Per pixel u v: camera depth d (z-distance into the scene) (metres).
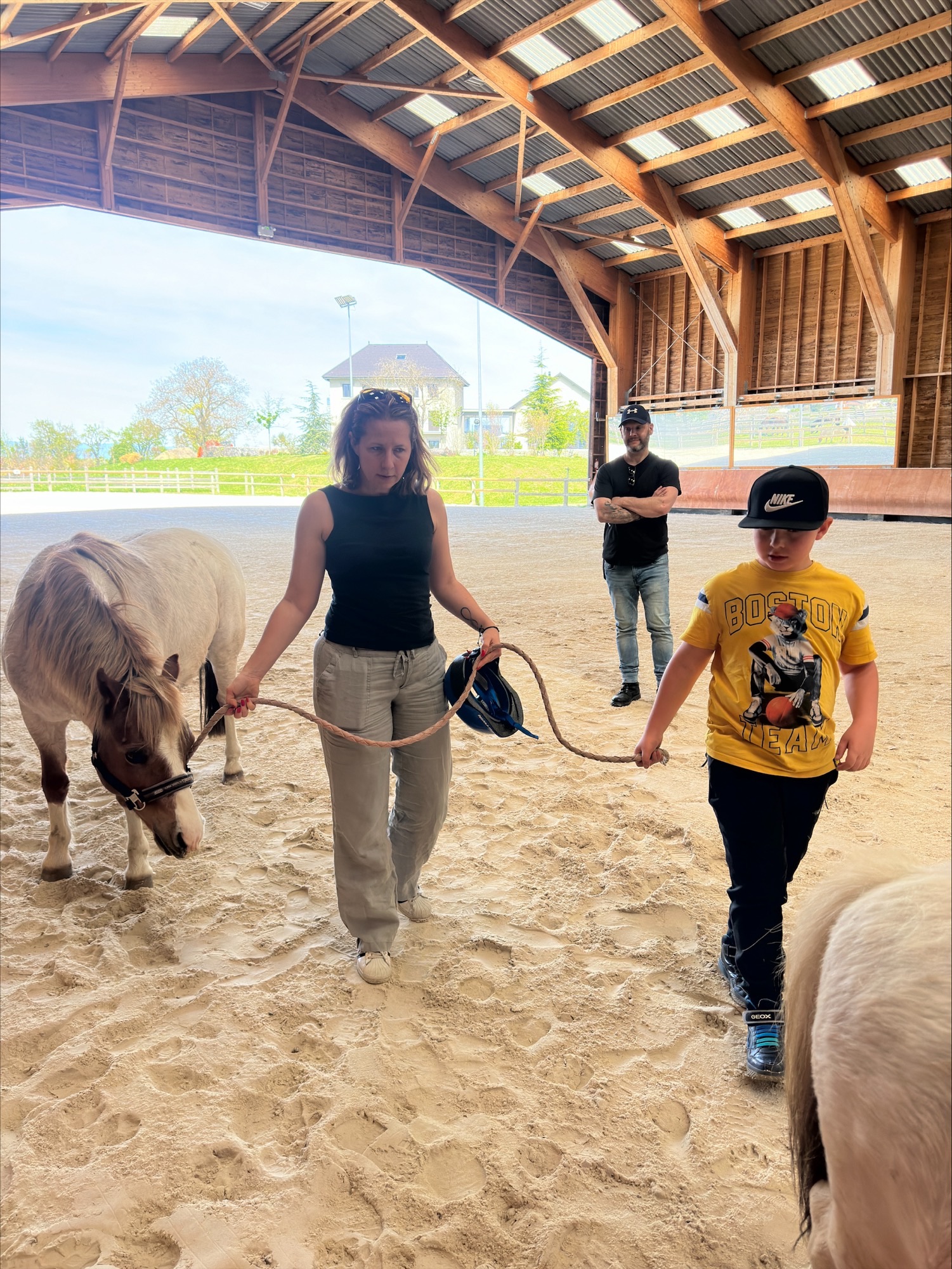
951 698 5.17
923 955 0.82
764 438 22.64
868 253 19.09
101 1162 1.76
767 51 15.29
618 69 16.89
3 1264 1.55
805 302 22.25
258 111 20.80
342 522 2.21
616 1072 2.05
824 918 1.00
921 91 15.77
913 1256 0.80
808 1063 1.01
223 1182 1.73
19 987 2.36
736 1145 1.82
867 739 1.99
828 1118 0.87
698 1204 1.68
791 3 14.16
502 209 24.00
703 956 2.53
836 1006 0.88
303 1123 1.90
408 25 17.81
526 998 2.33
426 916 2.72
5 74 16.47
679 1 14.31
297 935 2.62
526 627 7.38
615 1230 1.62
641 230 23.36
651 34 15.43
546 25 15.84
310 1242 1.60
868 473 20.39
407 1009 2.29
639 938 2.64
